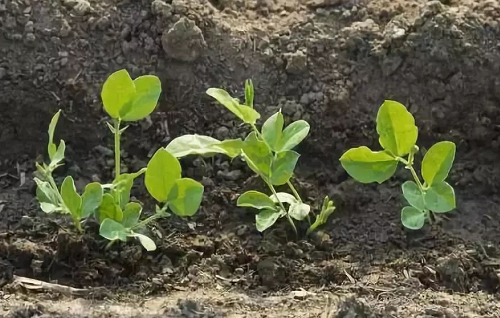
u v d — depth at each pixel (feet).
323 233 1.47
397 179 1.58
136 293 1.33
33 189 1.52
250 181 1.54
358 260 1.42
